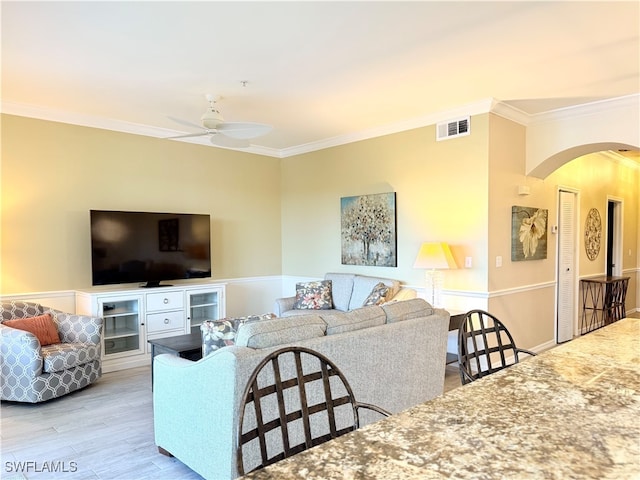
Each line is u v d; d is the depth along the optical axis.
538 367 1.56
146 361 4.80
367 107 4.50
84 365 3.94
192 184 5.74
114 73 3.55
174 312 5.03
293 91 4.00
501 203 4.56
